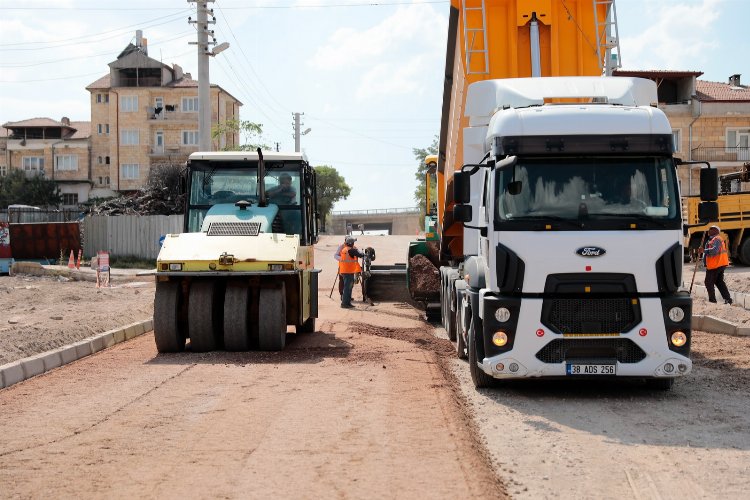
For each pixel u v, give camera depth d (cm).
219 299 1195
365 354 1141
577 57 1136
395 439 661
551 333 827
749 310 1619
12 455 620
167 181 4834
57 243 3438
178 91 6962
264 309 1155
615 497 529
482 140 1051
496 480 562
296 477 557
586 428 727
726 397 866
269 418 737
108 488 537
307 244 1310
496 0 1129
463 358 1139
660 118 852
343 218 10388
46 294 2042
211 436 672
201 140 2644
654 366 825
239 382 919
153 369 1020
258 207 1259
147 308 1764
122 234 3966
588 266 823
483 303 855
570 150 844
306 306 1286
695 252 2861
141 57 6962
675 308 827
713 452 642
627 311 828
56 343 1211
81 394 864
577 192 841
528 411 803
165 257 1126
